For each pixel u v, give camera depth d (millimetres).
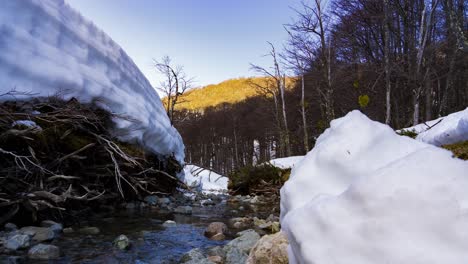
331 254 1086
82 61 4738
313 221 1210
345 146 1544
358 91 16281
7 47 3420
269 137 31359
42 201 3420
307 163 1690
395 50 18578
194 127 44469
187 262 2596
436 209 963
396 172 1088
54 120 4090
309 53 17594
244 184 11117
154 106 8156
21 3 3619
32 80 3746
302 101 19109
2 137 3305
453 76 17516
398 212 1015
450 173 1016
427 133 5496
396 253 956
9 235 2977
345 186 1429
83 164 4871
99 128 5109
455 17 13547
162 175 8438
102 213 5309
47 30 4047
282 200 1795
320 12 15445
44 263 2467
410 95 16750
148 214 5547
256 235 3307
